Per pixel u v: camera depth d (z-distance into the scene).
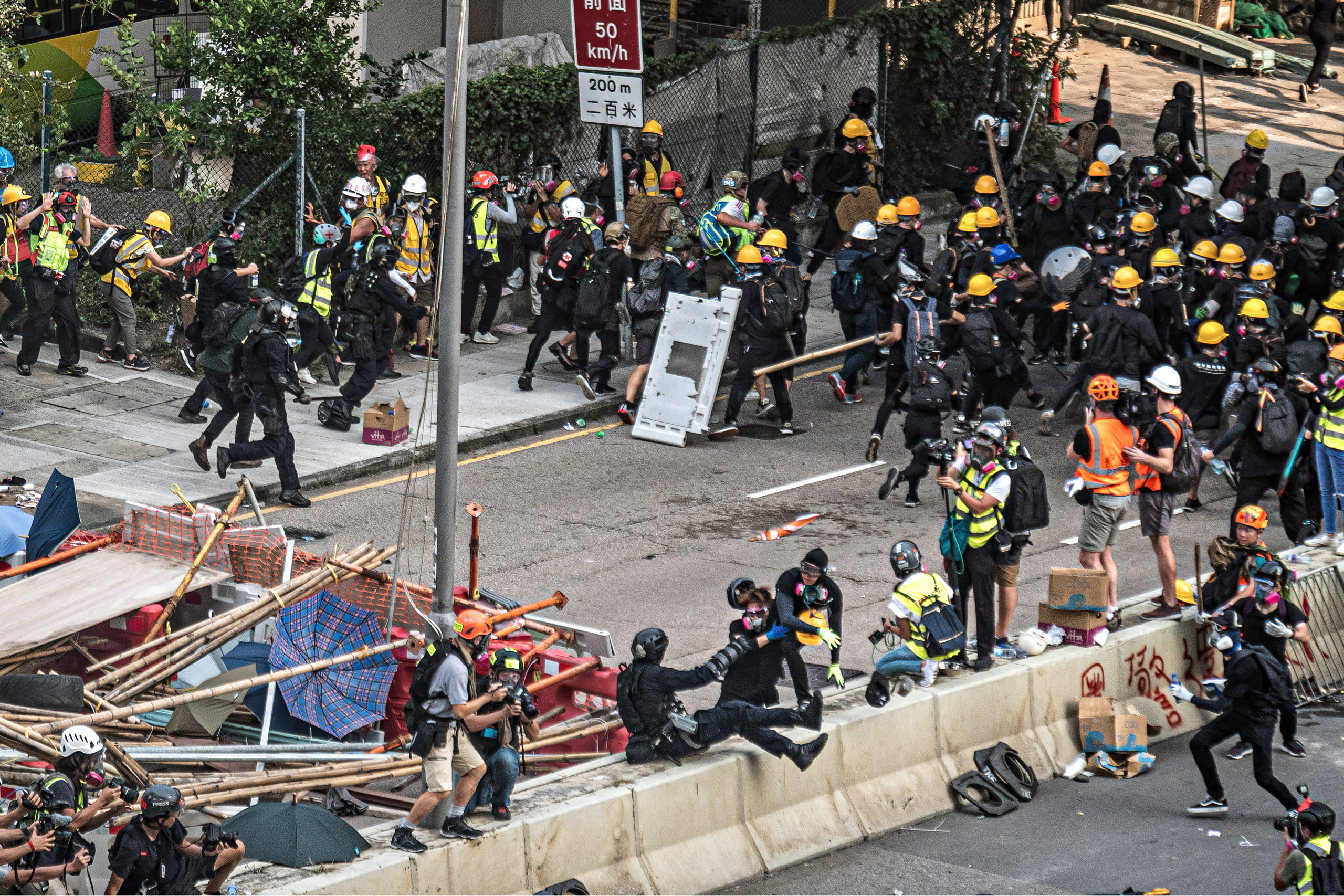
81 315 46.38
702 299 42.69
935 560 34.72
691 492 38.97
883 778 26.16
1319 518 36.16
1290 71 83.94
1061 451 41.91
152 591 26.44
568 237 44.31
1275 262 49.38
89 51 52.88
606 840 22.98
